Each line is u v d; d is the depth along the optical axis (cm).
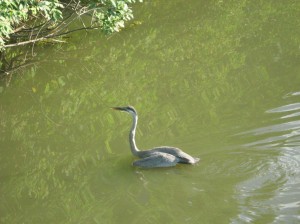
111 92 2041
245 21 2631
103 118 1853
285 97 1788
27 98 2038
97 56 2338
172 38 2480
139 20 2672
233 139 1547
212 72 2100
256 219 1192
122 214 1296
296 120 1611
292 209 1211
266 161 1410
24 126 1850
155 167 1455
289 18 2622
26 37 2386
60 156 1625
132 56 2323
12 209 1377
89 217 1304
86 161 1573
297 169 1359
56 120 1877
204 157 1473
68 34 2512
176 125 1695
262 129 1580
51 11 1848
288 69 2025
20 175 1542
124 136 1706
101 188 1422
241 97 1841
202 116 1733
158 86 2031
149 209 1298
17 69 2247
